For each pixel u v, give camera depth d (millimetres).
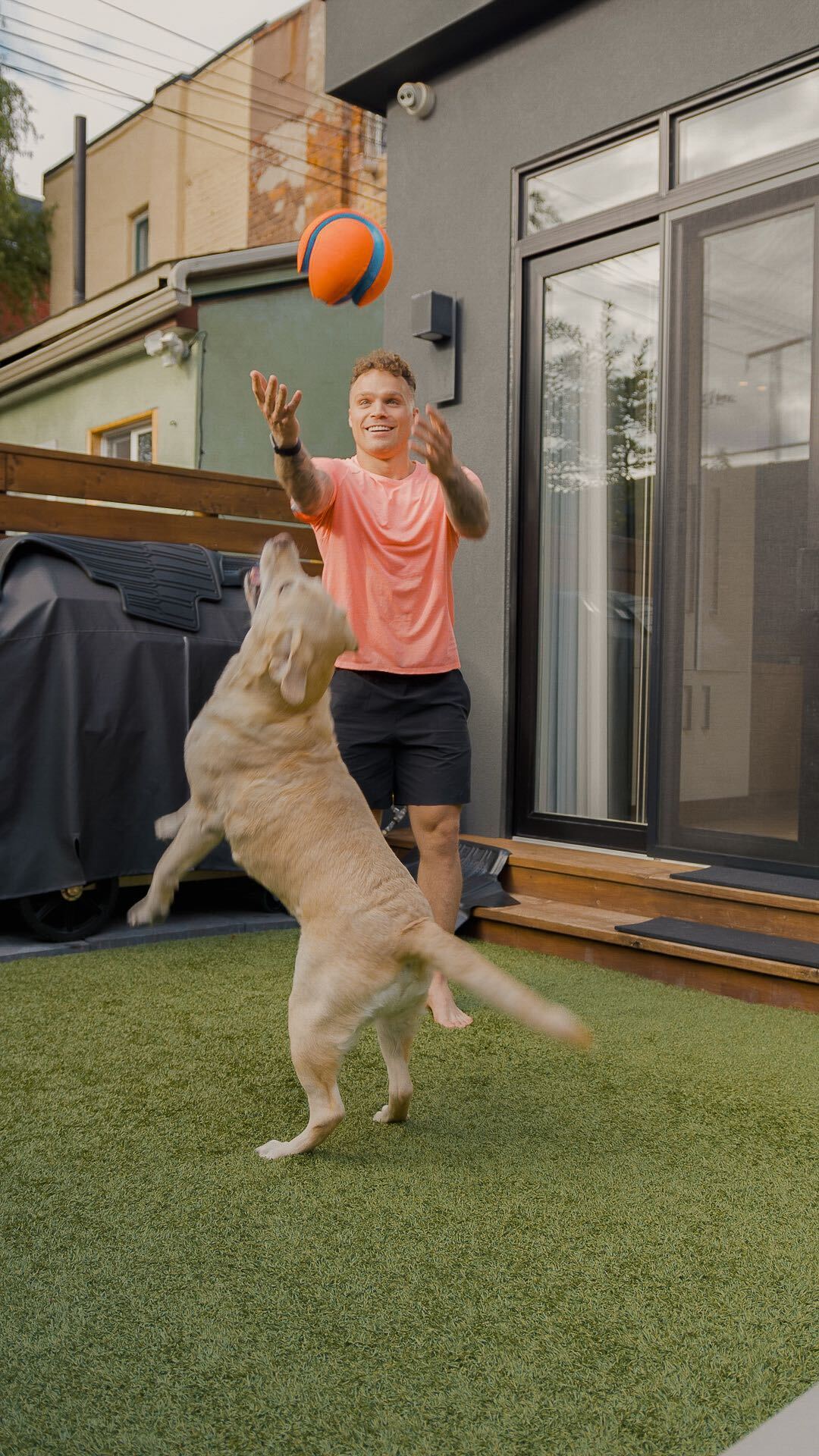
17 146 19281
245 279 8891
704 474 4559
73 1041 3221
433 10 5305
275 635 2383
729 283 4473
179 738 4668
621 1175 2334
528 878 4844
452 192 5645
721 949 3770
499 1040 3291
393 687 3295
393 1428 1497
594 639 5156
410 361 5867
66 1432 1480
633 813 5004
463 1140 2525
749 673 4402
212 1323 1752
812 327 4203
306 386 9531
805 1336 1725
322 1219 2123
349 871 2336
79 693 4398
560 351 5262
